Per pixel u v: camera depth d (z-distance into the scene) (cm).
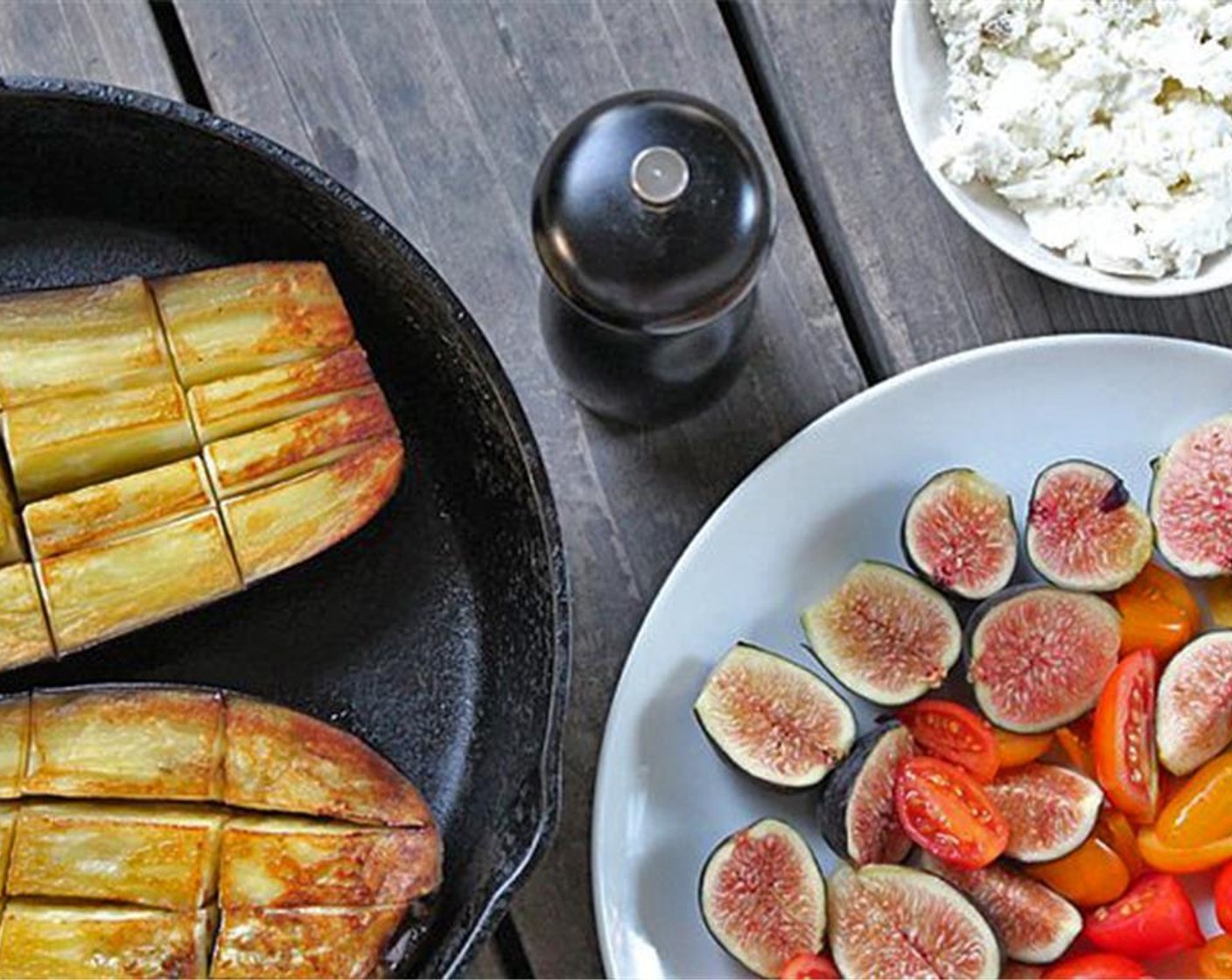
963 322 80
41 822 71
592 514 79
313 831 72
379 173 79
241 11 79
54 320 72
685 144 69
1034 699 76
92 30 78
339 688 75
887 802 76
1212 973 76
